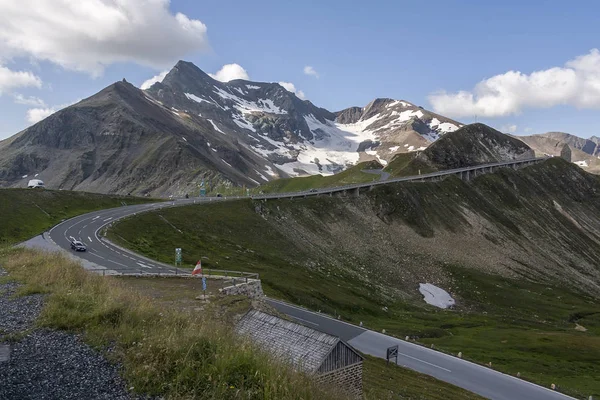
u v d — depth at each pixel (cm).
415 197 17062
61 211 9525
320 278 9412
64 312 1873
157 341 1539
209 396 1273
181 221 9712
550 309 11419
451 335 7725
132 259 6419
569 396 4491
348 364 2833
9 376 1287
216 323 2125
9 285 2497
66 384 1281
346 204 14888
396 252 13288
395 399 3244
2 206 8581
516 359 6369
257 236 10525
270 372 1411
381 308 9019
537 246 17325
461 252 14662
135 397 1254
